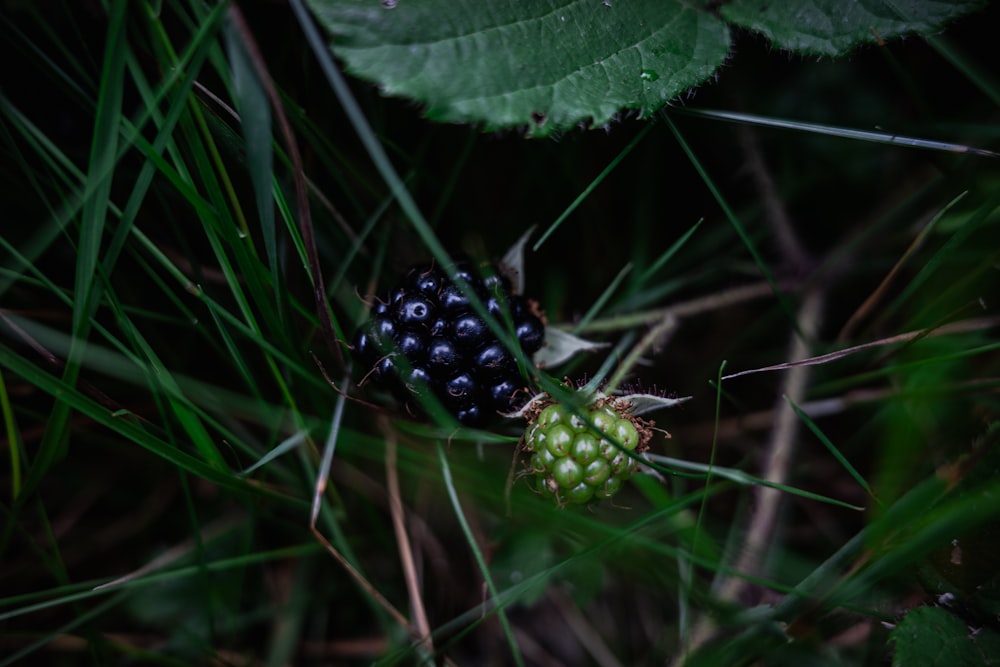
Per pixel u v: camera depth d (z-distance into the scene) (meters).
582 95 0.16
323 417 0.18
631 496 0.19
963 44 0.19
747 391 0.20
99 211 0.16
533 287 0.20
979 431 0.17
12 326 0.17
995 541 0.16
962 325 0.18
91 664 0.18
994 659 0.16
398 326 0.16
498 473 0.18
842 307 0.20
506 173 0.20
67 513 0.19
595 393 0.17
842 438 0.19
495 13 0.16
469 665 0.19
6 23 0.17
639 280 0.18
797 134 0.20
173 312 0.18
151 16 0.15
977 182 0.18
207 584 0.17
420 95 0.15
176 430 0.18
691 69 0.16
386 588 0.19
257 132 0.15
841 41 0.17
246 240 0.16
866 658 0.17
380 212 0.17
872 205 0.20
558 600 0.19
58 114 0.18
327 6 0.15
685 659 0.17
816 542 0.19
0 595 0.18
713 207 0.20
